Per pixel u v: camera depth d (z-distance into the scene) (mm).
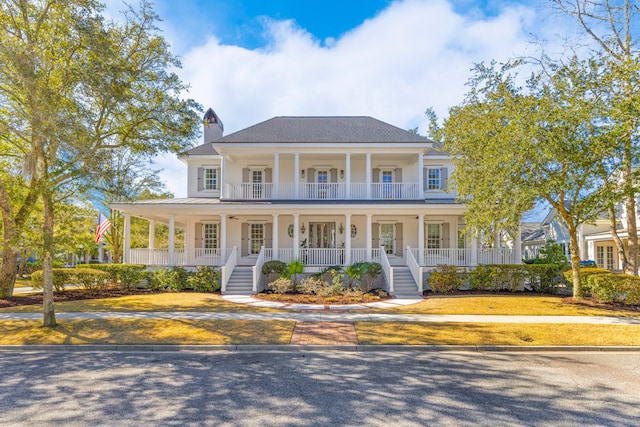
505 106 14500
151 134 15648
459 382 6730
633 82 12789
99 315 12445
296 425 4957
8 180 16344
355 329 10664
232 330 10484
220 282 18766
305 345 9234
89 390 6316
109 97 12328
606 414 5363
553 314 12742
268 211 20219
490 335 9922
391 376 7074
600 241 28250
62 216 16531
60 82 12453
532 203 13828
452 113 18797
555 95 12961
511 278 18453
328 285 18266
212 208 20141
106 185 13234
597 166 12656
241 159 23953
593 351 9016
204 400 5852
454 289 18422
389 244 23281
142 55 14727
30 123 11523
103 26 13133
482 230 16391
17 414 5340
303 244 23078
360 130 23562
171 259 20125
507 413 5379
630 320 11797
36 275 18328
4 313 13141
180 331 10367
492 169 13492
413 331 10367
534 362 8055
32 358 8477
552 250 20281
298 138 22250
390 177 24047
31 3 13219
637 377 7066
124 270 18969
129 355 8719
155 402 5770
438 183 24172
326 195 22641
